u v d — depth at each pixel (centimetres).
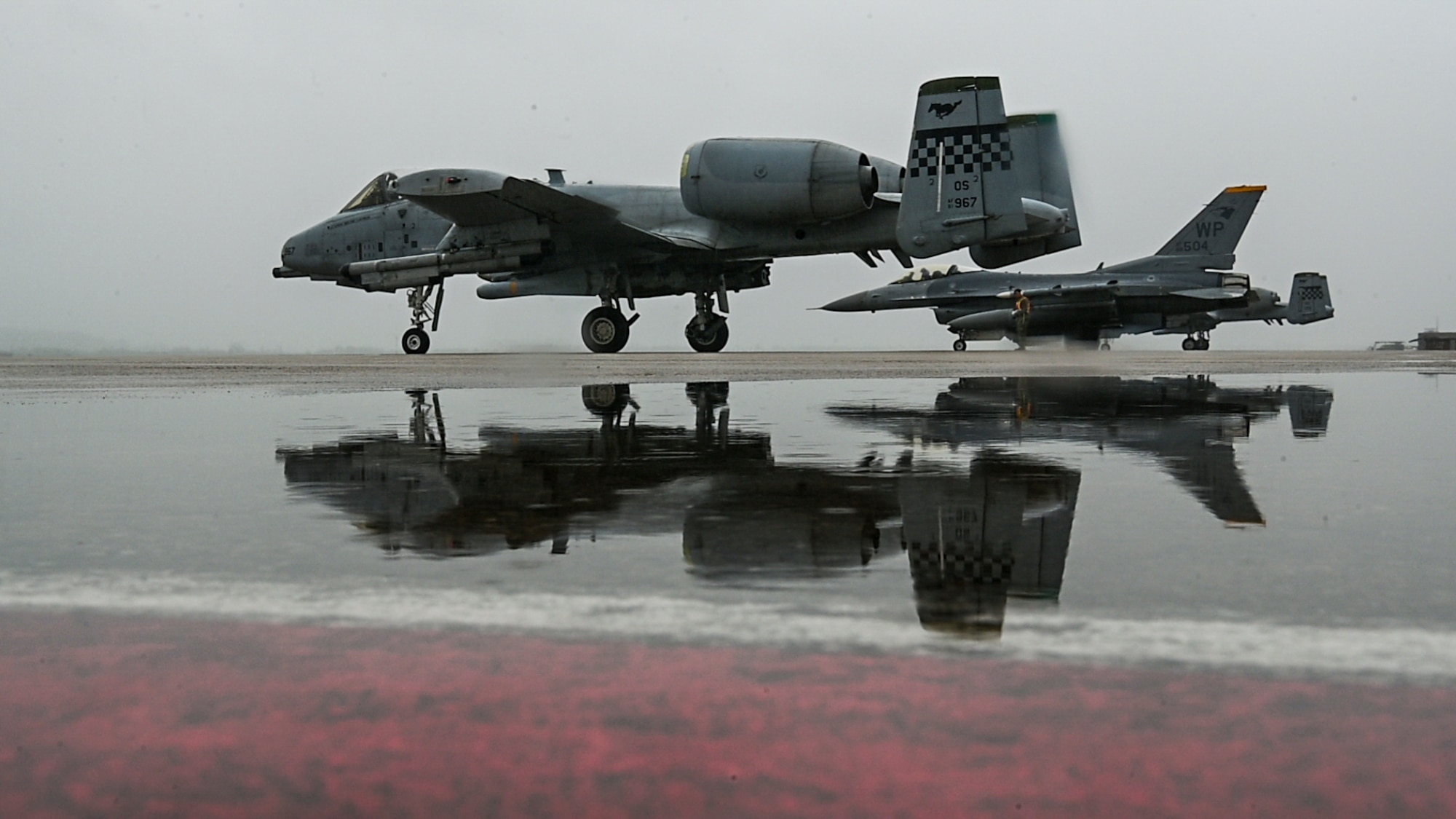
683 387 781
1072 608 121
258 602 126
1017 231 1866
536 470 279
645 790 71
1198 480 254
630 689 92
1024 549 162
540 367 1294
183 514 204
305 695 91
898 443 355
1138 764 75
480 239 2058
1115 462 294
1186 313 2997
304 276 2250
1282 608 121
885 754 77
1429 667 98
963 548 162
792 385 820
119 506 217
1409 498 224
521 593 130
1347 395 675
